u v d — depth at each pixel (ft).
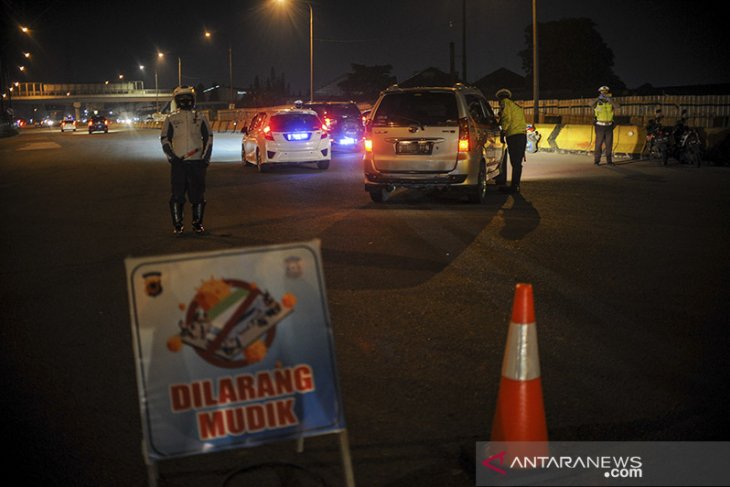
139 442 14.99
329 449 14.48
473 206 44.80
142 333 11.66
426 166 44.19
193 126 35.96
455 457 14.05
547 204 45.34
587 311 22.85
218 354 11.87
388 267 28.63
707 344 19.97
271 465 13.89
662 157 70.59
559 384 17.26
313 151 68.85
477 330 21.20
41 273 29.27
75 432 15.43
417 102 44.75
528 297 12.95
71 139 175.63
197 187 36.52
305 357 12.15
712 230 36.17
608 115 71.20
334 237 34.88
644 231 35.96
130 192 56.59
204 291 11.87
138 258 11.69
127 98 481.87
